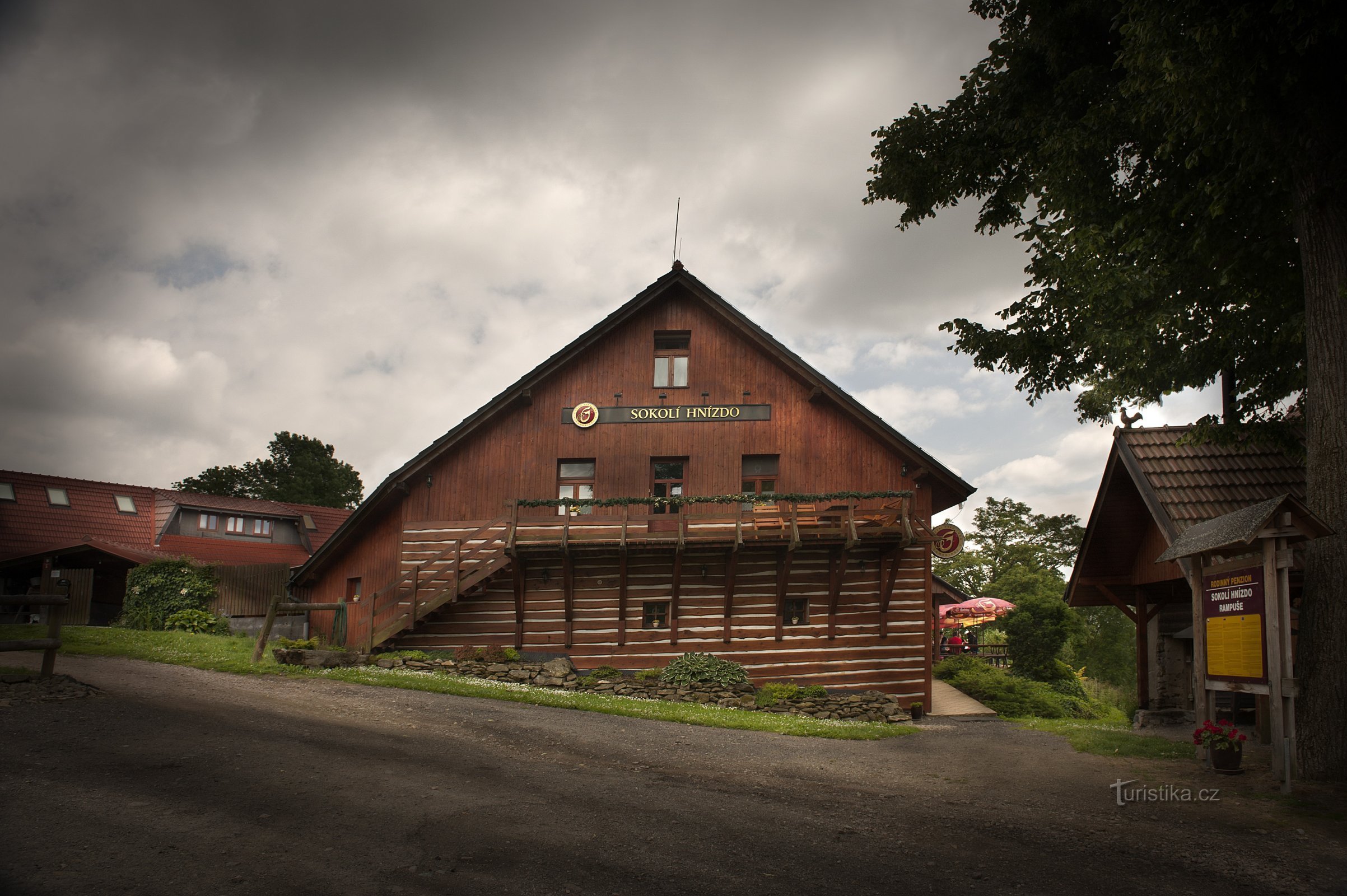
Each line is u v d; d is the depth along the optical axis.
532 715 15.38
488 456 22.86
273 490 65.06
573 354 22.91
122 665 17.16
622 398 22.84
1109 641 39.94
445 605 22.11
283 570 25.91
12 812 7.80
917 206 17.72
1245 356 15.73
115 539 38.25
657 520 22.14
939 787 11.23
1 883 6.36
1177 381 16.69
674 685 20.28
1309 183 12.22
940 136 17.12
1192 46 11.45
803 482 22.17
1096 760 13.20
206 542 40.62
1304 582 12.14
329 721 13.16
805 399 22.61
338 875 6.90
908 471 22.17
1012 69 16.19
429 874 7.03
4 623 28.02
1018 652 31.06
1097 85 15.09
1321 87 11.63
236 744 10.96
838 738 15.64
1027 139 16.11
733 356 22.88
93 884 6.45
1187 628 19.56
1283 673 10.76
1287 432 15.42
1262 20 10.80
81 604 27.73
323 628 24.42
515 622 21.91
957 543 19.84
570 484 22.75
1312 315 12.23
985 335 17.00
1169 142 12.62
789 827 8.90
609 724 15.01
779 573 21.39
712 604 21.66
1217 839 8.73
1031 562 53.72
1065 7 14.89
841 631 21.50
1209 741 11.78
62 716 11.63
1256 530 10.74
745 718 16.94
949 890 7.19
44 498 37.94
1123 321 15.52
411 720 13.82
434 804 8.97
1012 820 9.47
